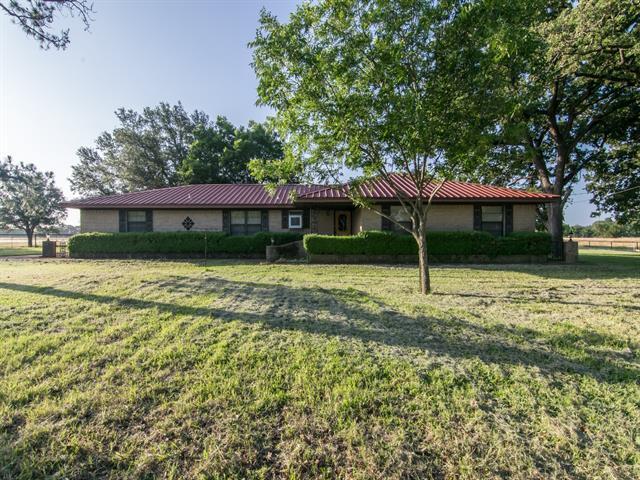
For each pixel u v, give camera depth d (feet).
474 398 8.00
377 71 15.79
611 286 22.95
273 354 10.25
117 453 6.10
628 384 8.77
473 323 13.48
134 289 19.15
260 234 45.91
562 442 6.57
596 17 29.30
